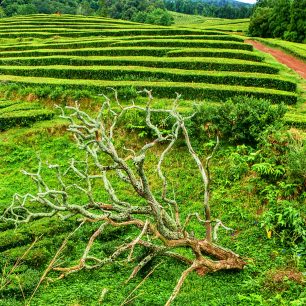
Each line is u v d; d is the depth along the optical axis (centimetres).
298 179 1085
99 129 835
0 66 2622
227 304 832
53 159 1583
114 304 854
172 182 1349
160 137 845
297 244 967
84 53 2892
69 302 865
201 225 1138
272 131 1282
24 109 1902
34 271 946
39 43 3425
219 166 1359
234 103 1550
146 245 868
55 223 1143
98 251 1052
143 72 2264
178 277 925
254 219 1105
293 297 823
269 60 2898
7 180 1475
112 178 1436
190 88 1994
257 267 933
